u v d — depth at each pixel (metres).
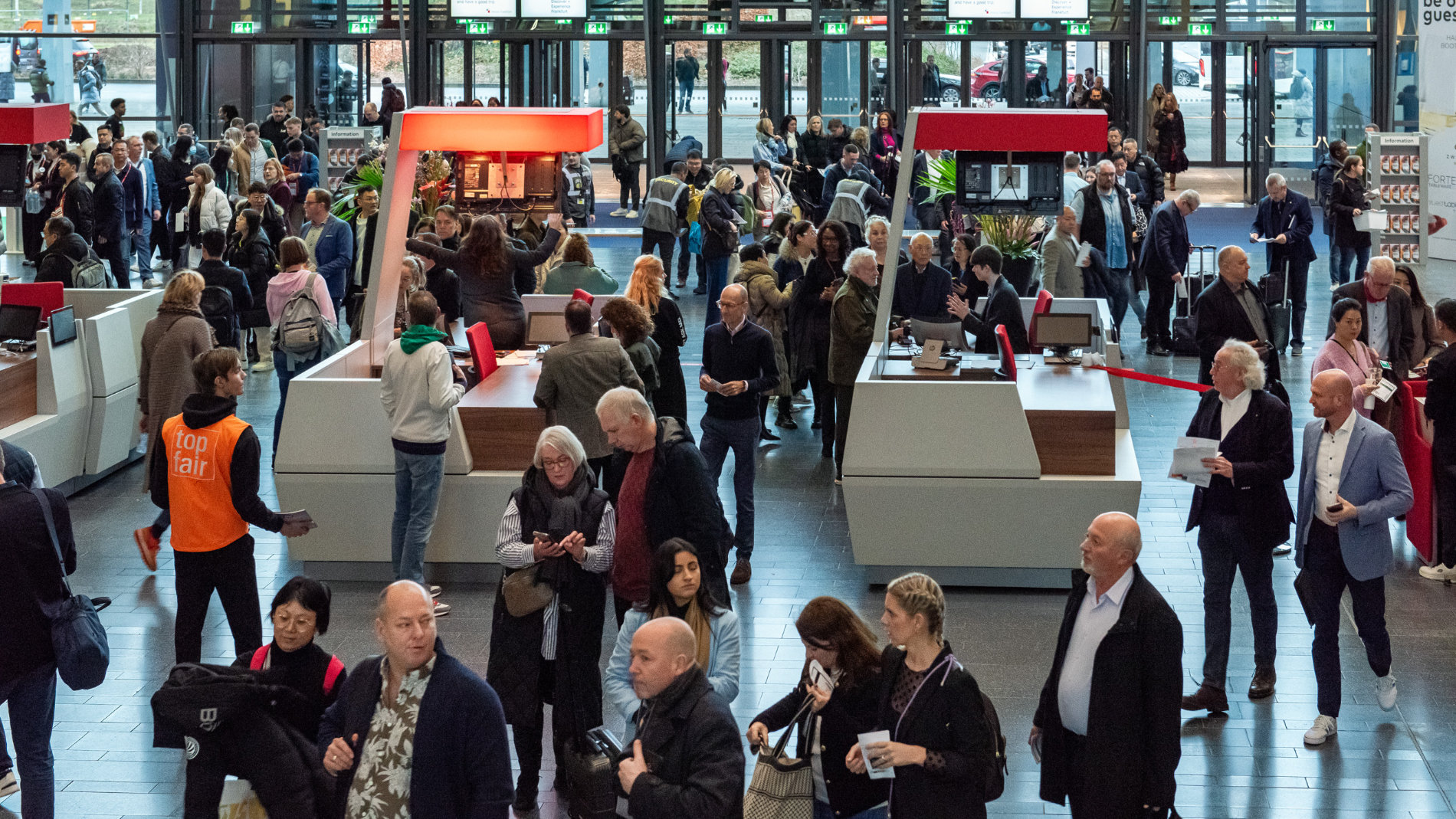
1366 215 16.05
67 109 11.21
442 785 4.19
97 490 10.17
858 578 8.20
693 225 17.45
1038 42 23.52
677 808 4.04
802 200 19.38
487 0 23.73
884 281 9.09
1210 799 5.64
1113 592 4.62
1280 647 7.17
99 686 6.81
